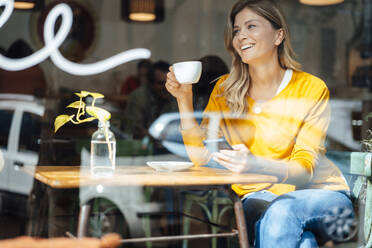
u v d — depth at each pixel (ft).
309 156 6.42
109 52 7.88
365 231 6.11
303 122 6.93
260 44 7.43
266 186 6.54
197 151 6.74
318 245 5.79
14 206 7.06
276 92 7.22
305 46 8.50
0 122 7.38
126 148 7.66
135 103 7.86
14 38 7.45
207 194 7.07
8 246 6.43
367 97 8.75
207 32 7.82
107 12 7.89
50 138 7.51
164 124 7.89
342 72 8.79
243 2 7.59
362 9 8.73
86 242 4.89
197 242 7.00
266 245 5.38
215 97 7.43
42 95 7.55
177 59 8.06
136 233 7.06
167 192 7.25
